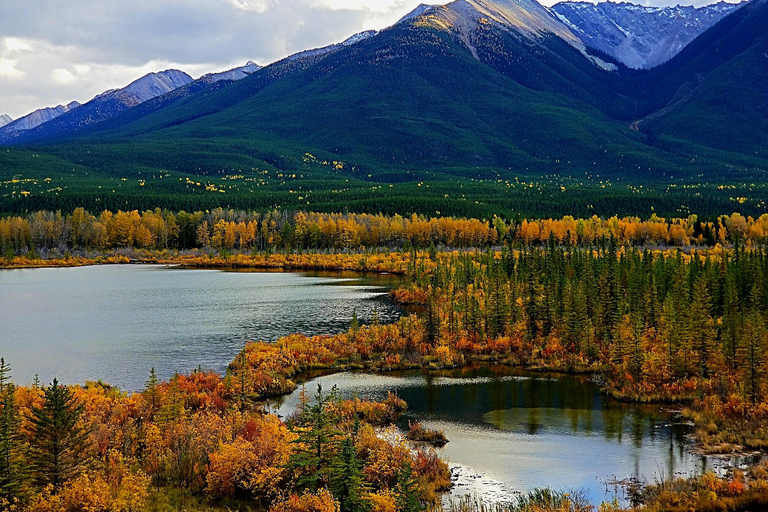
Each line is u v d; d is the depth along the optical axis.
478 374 69.81
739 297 80.44
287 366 70.19
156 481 35.50
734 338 61.47
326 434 35.72
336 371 70.94
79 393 48.97
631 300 81.38
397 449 40.81
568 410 56.25
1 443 30.55
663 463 43.28
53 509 29.09
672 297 74.25
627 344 67.56
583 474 41.47
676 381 62.34
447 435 49.59
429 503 36.00
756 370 53.62
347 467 34.22
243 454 36.00
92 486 30.77
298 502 31.41
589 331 75.31
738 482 36.94
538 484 39.81
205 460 37.28
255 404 57.06
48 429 32.09
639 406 57.53
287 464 34.88
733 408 53.09
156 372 69.00
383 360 74.56
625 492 38.47
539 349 76.56
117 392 53.66
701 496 35.44
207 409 49.28
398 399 57.72
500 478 40.84
